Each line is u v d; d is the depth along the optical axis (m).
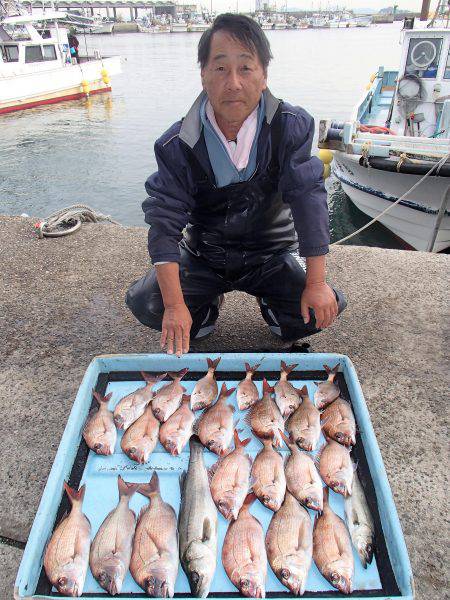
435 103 6.42
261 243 2.20
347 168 6.88
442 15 7.11
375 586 1.49
